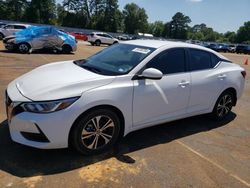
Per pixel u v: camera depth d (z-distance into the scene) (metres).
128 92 3.97
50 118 3.43
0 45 19.47
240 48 52.28
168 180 3.52
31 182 3.25
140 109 4.18
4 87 7.15
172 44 4.77
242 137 5.07
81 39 45.22
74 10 98.31
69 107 3.50
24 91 3.68
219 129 5.34
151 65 4.33
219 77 5.29
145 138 4.64
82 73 4.05
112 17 100.25
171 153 4.21
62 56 15.92
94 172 3.55
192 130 5.16
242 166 4.04
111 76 3.96
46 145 3.52
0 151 3.84
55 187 3.20
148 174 3.61
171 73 4.57
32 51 16.86
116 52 4.79
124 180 3.44
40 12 88.62
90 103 3.62
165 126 5.23
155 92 4.27
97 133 3.87
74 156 3.86
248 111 6.70
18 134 3.58
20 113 3.49
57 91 3.55
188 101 4.84
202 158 4.15
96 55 5.01
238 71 5.75
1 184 3.17
